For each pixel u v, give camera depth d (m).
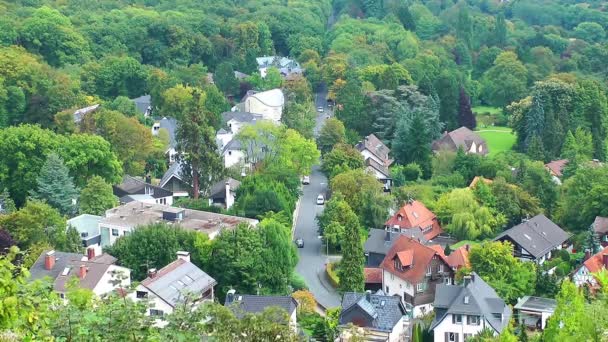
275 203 105.94
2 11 178.88
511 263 89.69
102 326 30.91
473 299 77.62
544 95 147.12
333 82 168.62
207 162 112.94
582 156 132.12
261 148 121.88
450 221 109.62
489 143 150.50
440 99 154.25
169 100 145.62
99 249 92.81
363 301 78.00
